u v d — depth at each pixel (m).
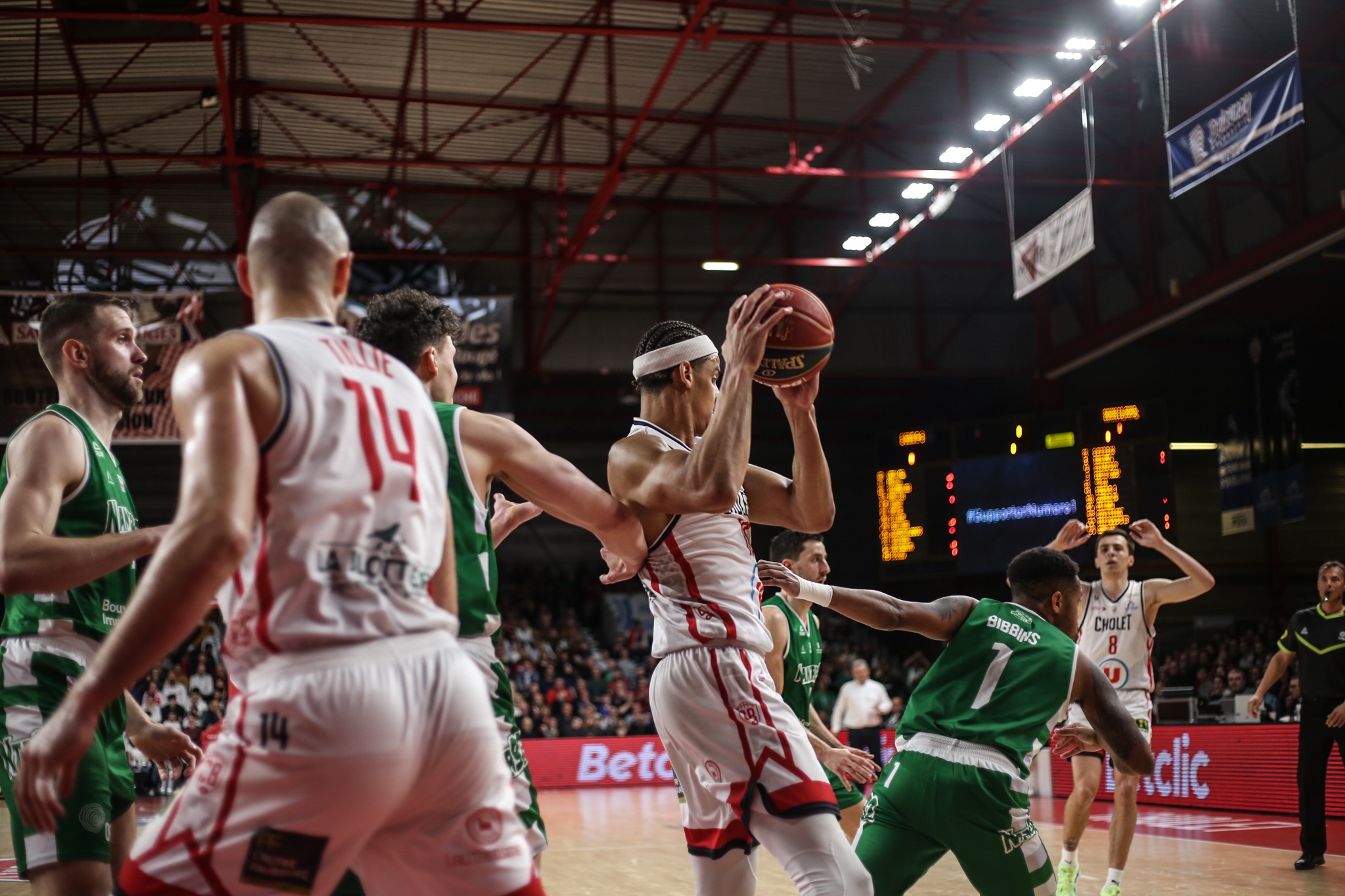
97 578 2.55
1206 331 21.14
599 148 17.92
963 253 21.08
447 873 1.70
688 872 7.04
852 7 14.12
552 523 25.59
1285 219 15.62
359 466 1.70
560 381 21.67
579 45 14.91
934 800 3.00
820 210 20.64
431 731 1.66
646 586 2.93
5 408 15.49
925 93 16.52
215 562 1.51
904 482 19.62
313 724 1.57
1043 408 20.69
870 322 20.84
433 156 14.77
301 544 1.63
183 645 16.78
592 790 15.32
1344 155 14.81
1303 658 6.75
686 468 2.55
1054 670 3.10
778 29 14.56
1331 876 6.26
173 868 1.58
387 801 1.62
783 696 4.75
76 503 2.75
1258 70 15.63
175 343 15.91
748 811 2.69
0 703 2.63
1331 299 17.66
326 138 17.25
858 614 3.21
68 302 2.91
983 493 18.75
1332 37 14.00
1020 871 3.00
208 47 14.48
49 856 2.43
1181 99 16.83
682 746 2.80
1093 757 5.47
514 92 16.17
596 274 20.19
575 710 17.81
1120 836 5.38
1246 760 10.00
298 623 1.61
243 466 1.57
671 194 19.91
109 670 1.50
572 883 6.62
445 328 2.70
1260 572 21.50
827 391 23.06
